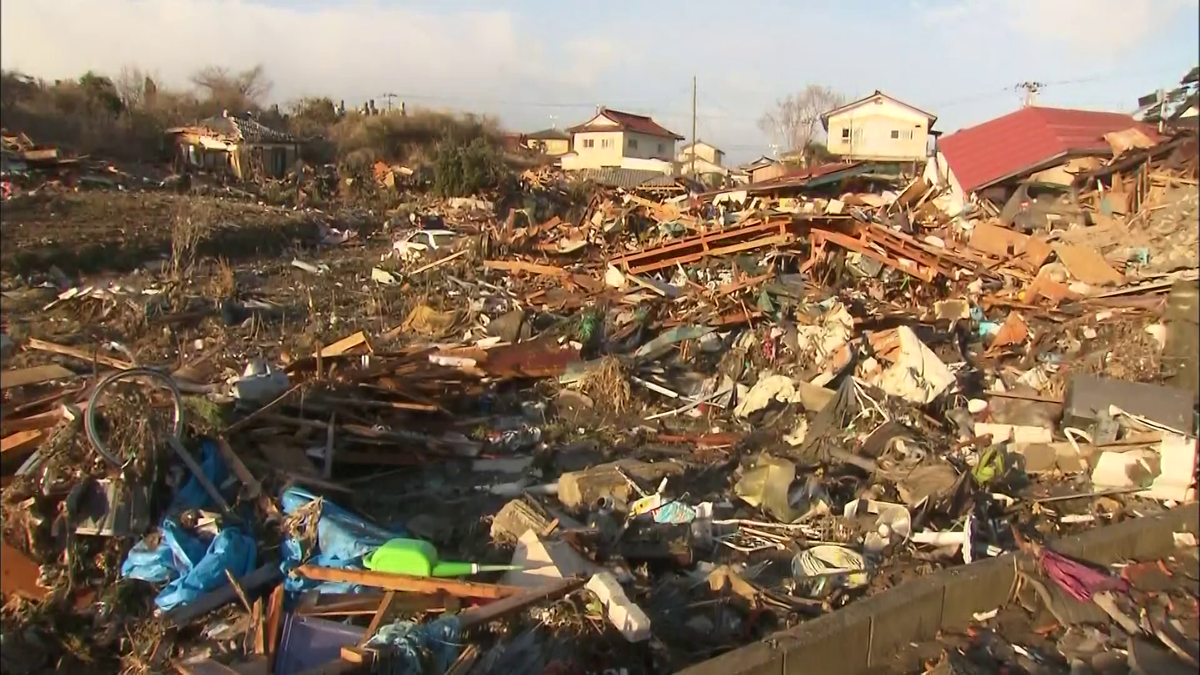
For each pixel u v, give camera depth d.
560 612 5.39
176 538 5.86
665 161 57.16
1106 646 5.12
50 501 5.91
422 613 5.51
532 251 23.48
